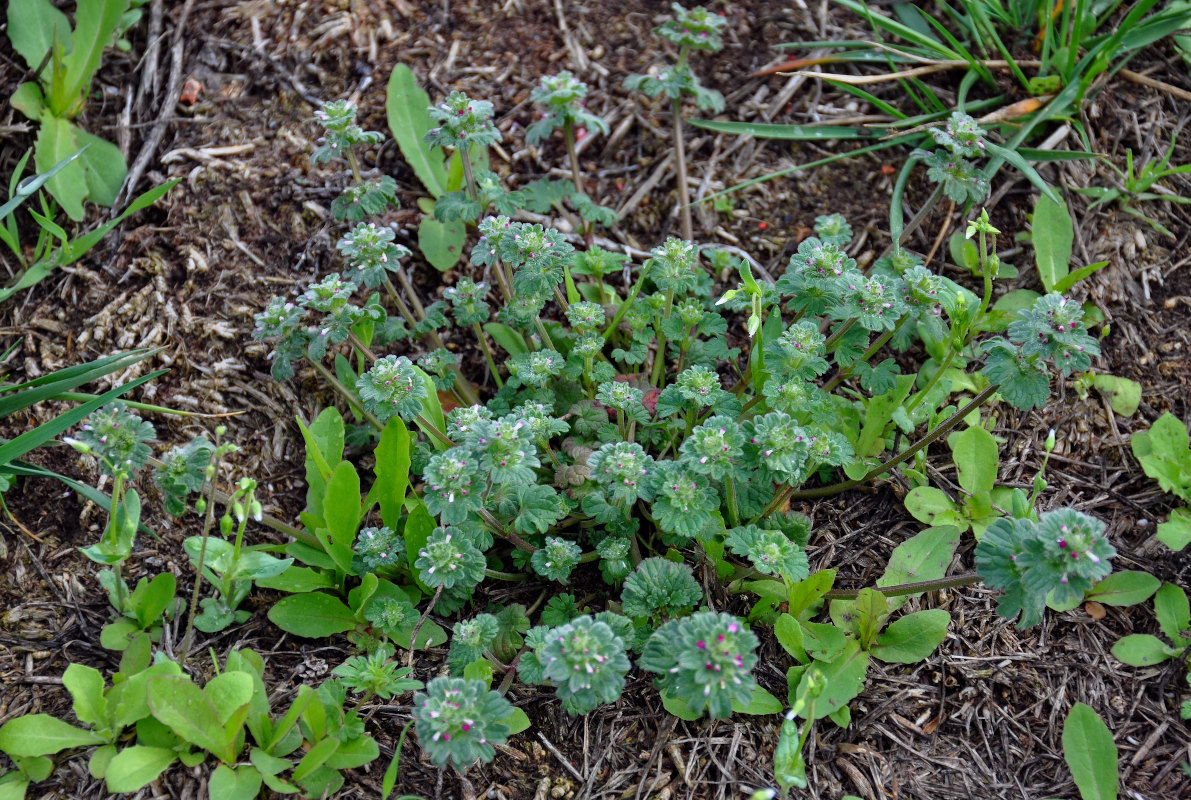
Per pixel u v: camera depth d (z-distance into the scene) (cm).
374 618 45
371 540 45
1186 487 48
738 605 46
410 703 44
